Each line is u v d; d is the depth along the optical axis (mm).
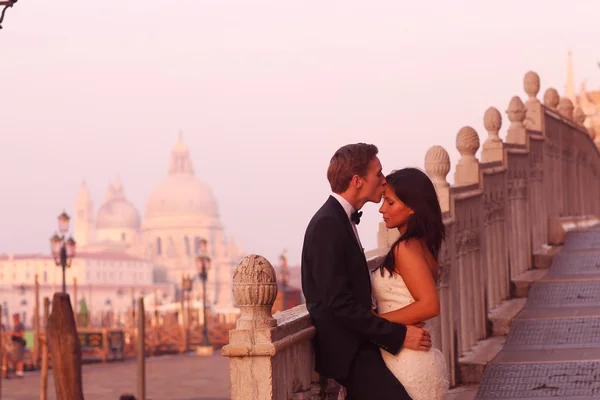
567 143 19281
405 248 6254
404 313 6172
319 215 6043
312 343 6324
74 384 19172
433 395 6117
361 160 6133
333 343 6047
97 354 57812
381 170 6223
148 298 167750
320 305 5977
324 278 5906
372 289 6441
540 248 16328
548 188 17281
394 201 6367
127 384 37469
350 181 6133
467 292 11461
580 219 19484
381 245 8672
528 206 15609
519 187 15031
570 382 10039
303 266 6113
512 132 15672
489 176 13086
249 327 5590
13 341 42750
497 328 12328
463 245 11422
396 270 6316
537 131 16859
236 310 109938
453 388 10422
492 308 12898
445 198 10523
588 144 21781
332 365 6090
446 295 10375
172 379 39344
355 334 6047
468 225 11688
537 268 15617
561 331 11797
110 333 54906
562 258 15359
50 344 19172
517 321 12211
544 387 10000
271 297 5680
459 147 12414
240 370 5570
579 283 13656
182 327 69625
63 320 19188
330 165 6215
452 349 10438
